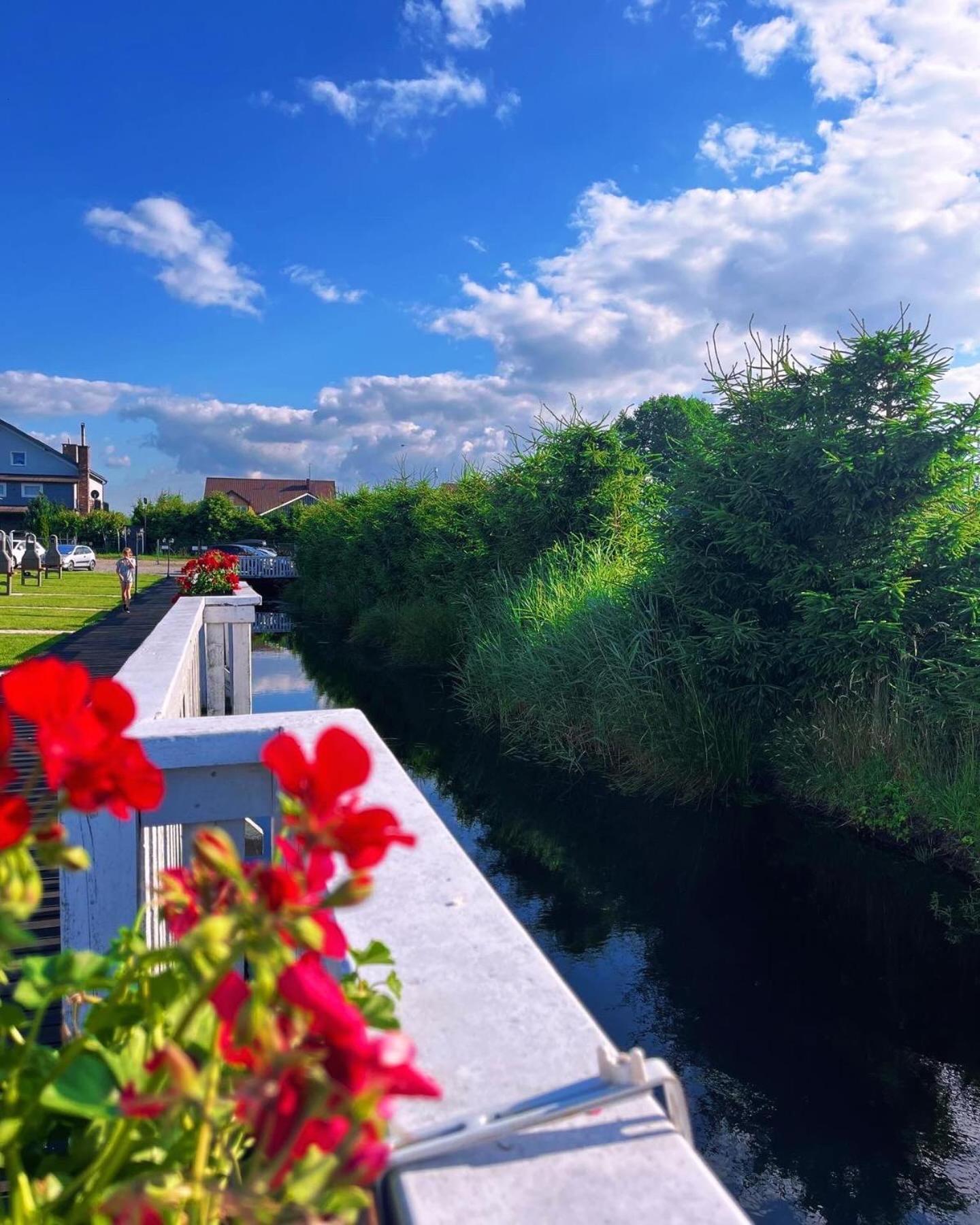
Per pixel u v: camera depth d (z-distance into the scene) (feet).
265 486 264.93
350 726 7.79
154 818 7.43
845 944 16.62
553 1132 2.69
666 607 30.30
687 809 24.63
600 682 29.27
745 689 25.84
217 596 29.35
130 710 2.01
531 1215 2.35
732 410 27.63
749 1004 14.55
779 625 26.91
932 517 25.05
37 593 70.59
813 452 24.93
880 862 20.54
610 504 41.50
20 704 1.98
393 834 1.84
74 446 213.46
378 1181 2.70
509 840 22.47
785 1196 10.26
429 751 31.96
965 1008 14.30
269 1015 1.73
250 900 1.78
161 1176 2.08
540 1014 3.35
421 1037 3.19
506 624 38.24
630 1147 2.63
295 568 108.06
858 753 23.27
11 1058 2.27
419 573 59.36
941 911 17.90
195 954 1.87
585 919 17.92
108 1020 2.37
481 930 4.04
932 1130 11.44
